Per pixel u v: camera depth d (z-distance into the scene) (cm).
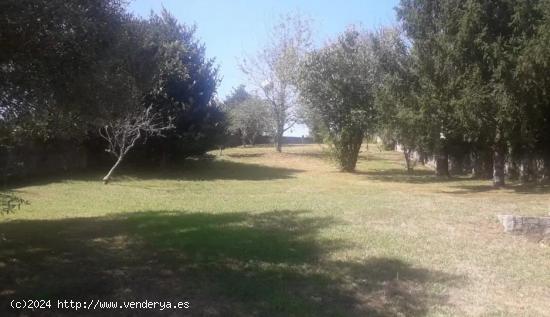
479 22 1605
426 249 805
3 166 854
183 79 2175
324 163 2995
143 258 715
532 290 625
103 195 1465
